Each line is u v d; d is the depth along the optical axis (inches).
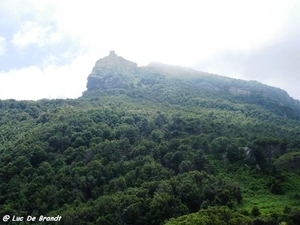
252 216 2773.1
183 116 5438.0
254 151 4062.5
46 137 4621.1
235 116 6555.1
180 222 2581.2
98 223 3014.3
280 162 4018.2
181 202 3142.2
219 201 3102.9
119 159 4210.1
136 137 4815.5
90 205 3373.5
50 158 4217.5
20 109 6417.3
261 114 7342.5
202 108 7273.6
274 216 2667.3
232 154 4109.3
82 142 4507.9
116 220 3041.3
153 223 2935.5
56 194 3494.1
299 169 3973.9
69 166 3978.8
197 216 2650.1
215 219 2556.6
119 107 6569.9
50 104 6924.2
